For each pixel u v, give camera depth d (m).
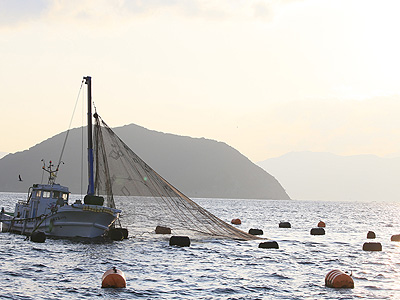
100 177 57.12
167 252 53.28
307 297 33.31
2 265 42.53
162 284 36.47
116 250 52.75
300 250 60.53
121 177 57.31
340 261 51.28
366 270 45.69
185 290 34.62
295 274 42.38
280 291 35.03
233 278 39.75
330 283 36.88
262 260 50.25
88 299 30.98
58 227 56.16
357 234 93.00
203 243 62.31
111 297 31.69
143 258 48.56
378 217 188.38
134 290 33.97
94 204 55.31
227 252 55.34
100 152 57.69
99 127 58.09
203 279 39.00
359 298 33.38
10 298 30.50
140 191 57.62
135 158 57.69
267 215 179.00
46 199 60.25
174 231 70.69
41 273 39.31
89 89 58.59
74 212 54.50
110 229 59.06
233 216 161.75
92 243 55.97
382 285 38.16
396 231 105.88
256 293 34.25
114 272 35.00
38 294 31.89
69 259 46.50
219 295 33.31
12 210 156.62
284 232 92.00
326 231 98.81
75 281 36.41
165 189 58.41
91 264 44.19
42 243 56.06
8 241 57.41
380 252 60.38
